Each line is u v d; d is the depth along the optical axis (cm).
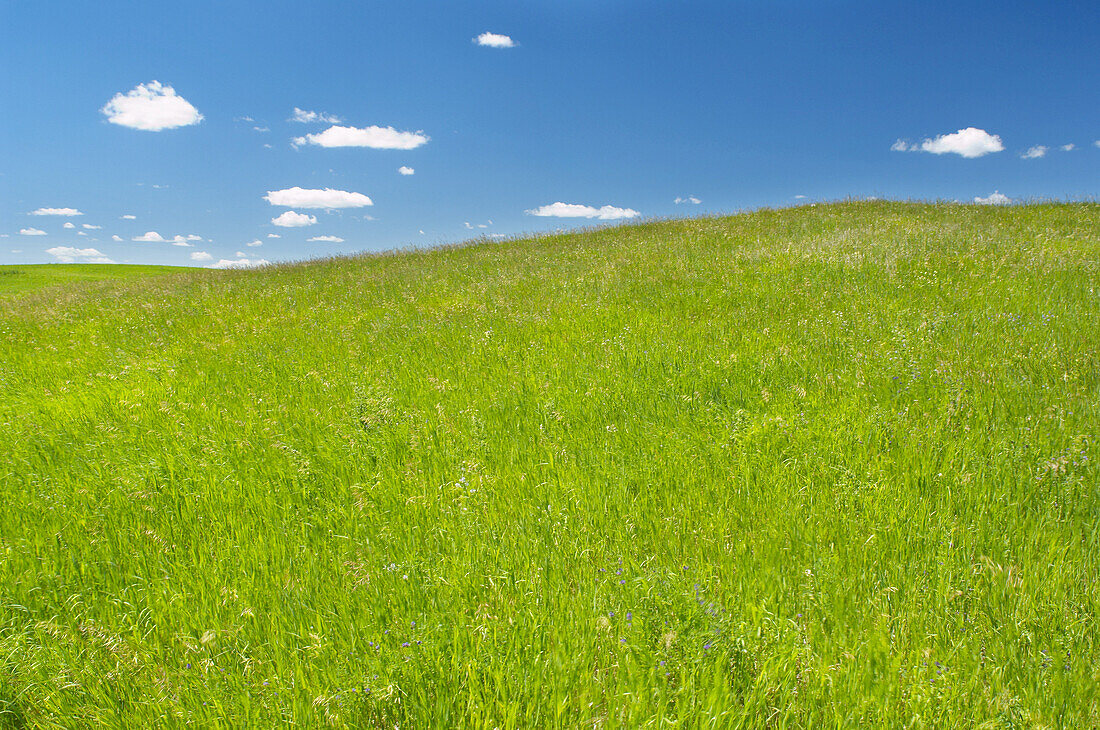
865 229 1436
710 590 308
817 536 351
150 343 1022
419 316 1055
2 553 360
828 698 240
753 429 485
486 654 262
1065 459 391
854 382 582
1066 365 571
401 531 379
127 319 1267
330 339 950
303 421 590
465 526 373
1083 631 268
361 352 851
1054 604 283
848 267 1062
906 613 286
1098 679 239
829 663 257
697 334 786
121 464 500
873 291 925
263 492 442
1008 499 372
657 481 423
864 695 239
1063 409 483
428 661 254
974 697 235
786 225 1741
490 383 675
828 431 482
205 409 638
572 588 320
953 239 1234
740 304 929
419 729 231
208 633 278
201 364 842
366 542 369
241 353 887
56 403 700
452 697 240
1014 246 1146
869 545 338
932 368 595
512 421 560
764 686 243
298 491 441
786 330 775
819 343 705
